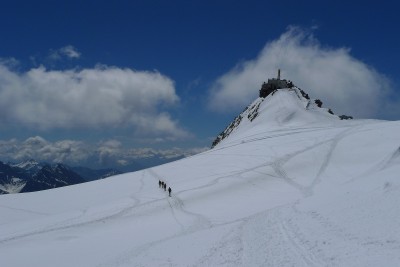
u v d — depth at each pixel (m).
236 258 28.09
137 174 93.06
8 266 38.72
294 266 23.42
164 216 56.88
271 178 71.25
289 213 36.56
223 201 61.69
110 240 46.53
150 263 31.30
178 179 78.69
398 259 19.62
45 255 41.72
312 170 73.88
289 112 139.12
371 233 24.91
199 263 28.53
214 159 92.56
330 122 128.12
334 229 27.88
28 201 73.00
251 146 97.56
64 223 55.66
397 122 102.81
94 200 70.69
